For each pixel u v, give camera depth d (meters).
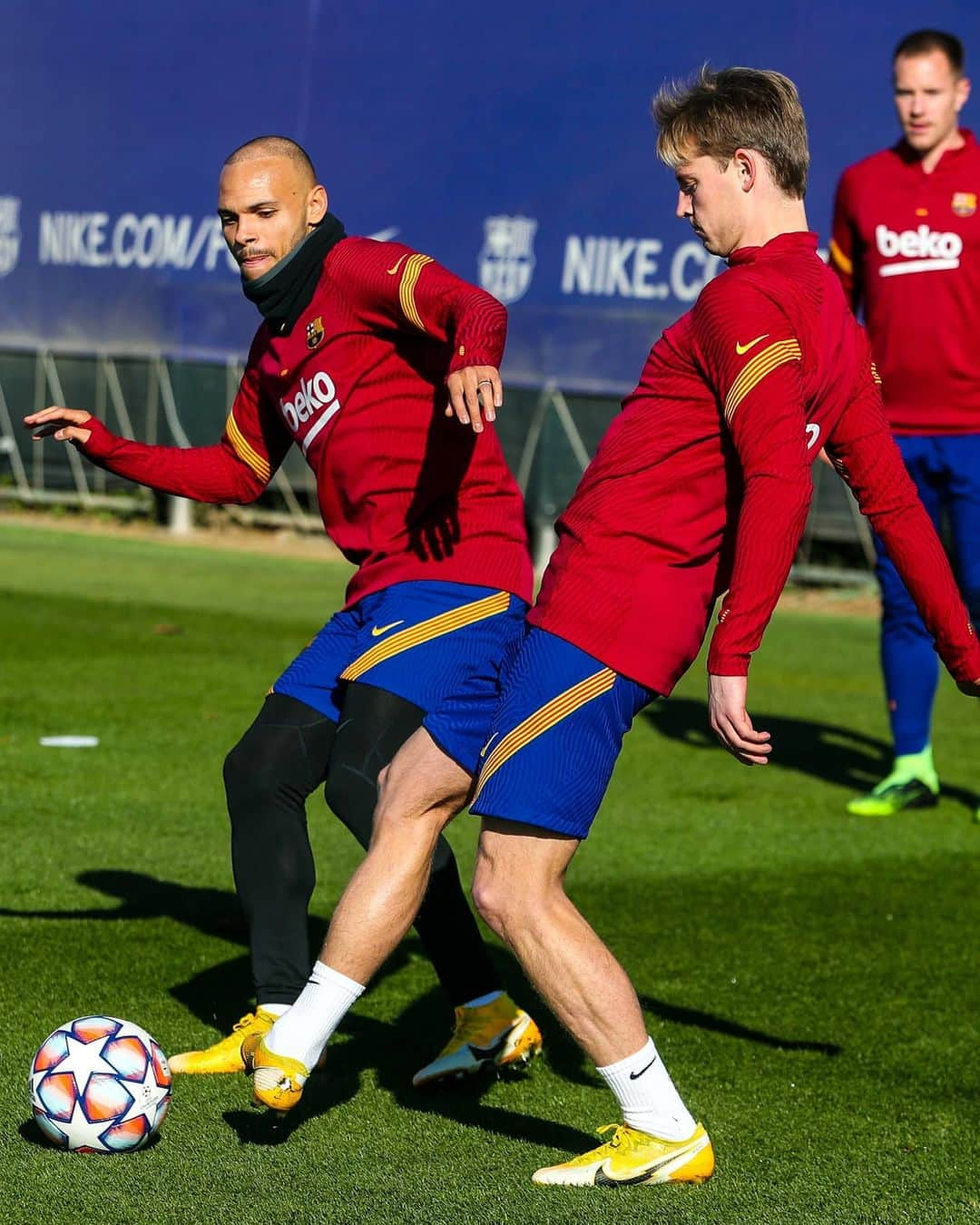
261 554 52.22
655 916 16.75
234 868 12.16
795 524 9.41
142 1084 10.42
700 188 10.16
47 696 27.23
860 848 20.06
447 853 11.97
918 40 21.73
